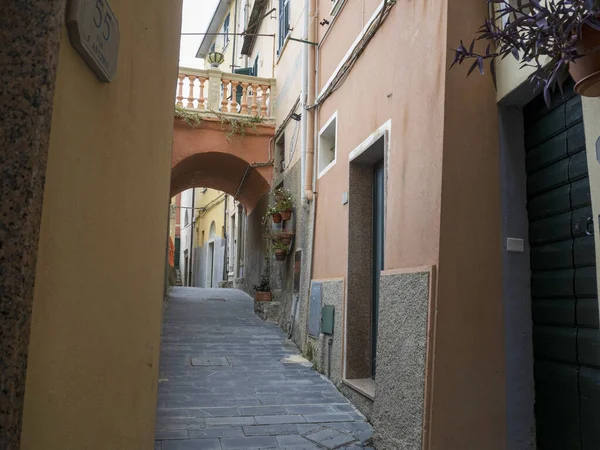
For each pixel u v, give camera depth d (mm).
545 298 3387
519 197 3607
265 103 11211
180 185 13352
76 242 1475
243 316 10695
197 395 5270
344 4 6422
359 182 5898
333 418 4707
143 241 2406
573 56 2018
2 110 1163
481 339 3432
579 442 2969
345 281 5754
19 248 1115
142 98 2283
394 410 3844
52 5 1224
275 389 5570
